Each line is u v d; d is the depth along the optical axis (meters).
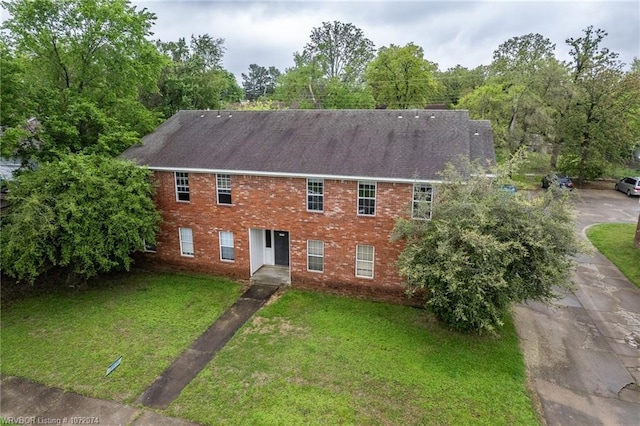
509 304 12.12
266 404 9.85
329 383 10.59
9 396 10.31
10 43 17.16
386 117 17.34
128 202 15.20
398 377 10.81
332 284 16.12
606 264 18.72
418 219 13.12
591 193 34.50
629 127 35.47
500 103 35.12
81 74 18.59
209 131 18.94
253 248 17.31
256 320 13.95
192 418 9.46
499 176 12.30
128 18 18.17
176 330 13.34
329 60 56.00
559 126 36.34
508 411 9.59
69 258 14.26
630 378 10.87
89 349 12.30
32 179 14.55
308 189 15.41
